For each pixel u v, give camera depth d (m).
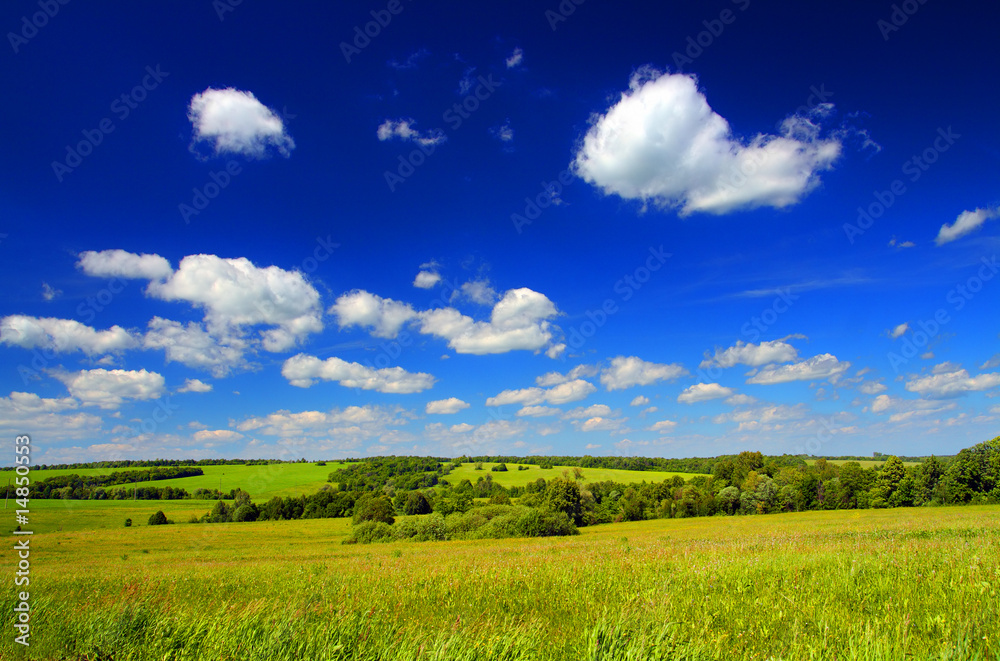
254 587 12.52
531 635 5.49
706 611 6.65
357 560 24.86
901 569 8.82
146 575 17.83
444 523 56.72
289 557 34.41
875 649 4.59
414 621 6.87
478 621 6.65
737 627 6.00
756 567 10.15
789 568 9.64
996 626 5.29
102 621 6.54
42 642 6.29
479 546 38.16
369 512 68.88
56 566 29.64
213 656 5.32
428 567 16.12
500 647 5.09
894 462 69.81
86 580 15.40
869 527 31.86
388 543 50.38
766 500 76.06
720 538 28.12
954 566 8.70
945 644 4.68
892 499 68.88
